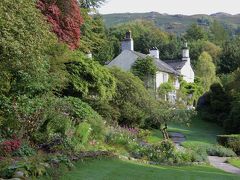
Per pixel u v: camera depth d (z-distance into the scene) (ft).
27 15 48.11
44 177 32.99
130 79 108.47
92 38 128.67
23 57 46.75
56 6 81.30
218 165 76.69
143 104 110.32
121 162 52.75
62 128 54.54
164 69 193.67
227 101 177.58
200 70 259.39
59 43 73.61
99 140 68.33
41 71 55.93
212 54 315.17
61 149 48.88
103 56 223.51
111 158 54.03
